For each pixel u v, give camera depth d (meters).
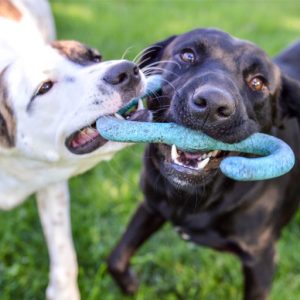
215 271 0.70
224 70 0.51
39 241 0.72
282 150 0.44
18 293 0.66
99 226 0.75
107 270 0.66
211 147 0.46
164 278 0.69
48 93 0.50
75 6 1.50
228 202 0.56
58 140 0.51
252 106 0.52
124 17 1.45
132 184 0.82
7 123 0.53
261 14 1.59
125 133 0.45
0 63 0.56
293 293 0.67
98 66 0.50
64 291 0.63
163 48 0.58
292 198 0.63
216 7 1.64
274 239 0.61
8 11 0.70
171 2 1.66
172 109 0.47
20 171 0.58
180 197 0.57
